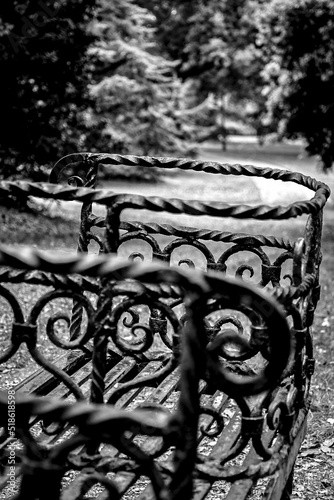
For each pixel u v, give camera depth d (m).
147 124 23.45
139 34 23.39
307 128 16.03
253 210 2.17
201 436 2.78
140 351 2.63
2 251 1.74
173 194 22.64
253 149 49.88
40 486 1.81
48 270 1.74
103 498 2.26
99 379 2.37
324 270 10.76
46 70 12.12
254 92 36.50
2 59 11.62
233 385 1.81
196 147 25.56
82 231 3.53
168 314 2.38
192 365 1.71
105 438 1.79
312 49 15.48
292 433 2.56
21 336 2.20
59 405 1.70
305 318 2.80
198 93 36.66
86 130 14.24
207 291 1.71
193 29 31.22
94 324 2.35
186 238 3.53
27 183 2.22
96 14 14.41
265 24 16.53
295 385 2.64
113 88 20.75
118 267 1.72
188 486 1.76
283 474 2.38
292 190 25.36
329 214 18.92
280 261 3.46
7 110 11.86
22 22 11.94
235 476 2.17
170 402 3.95
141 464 1.81
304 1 14.95
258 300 1.76
